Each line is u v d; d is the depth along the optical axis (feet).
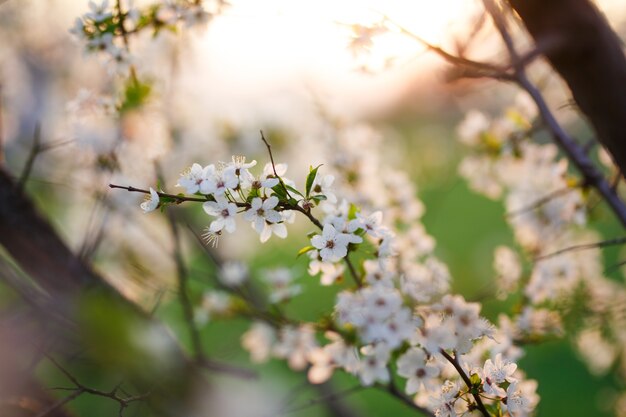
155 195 5.36
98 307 6.76
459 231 30.53
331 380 14.48
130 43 8.50
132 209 11.97
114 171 10.42
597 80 5.75
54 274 8.55
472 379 5.94
